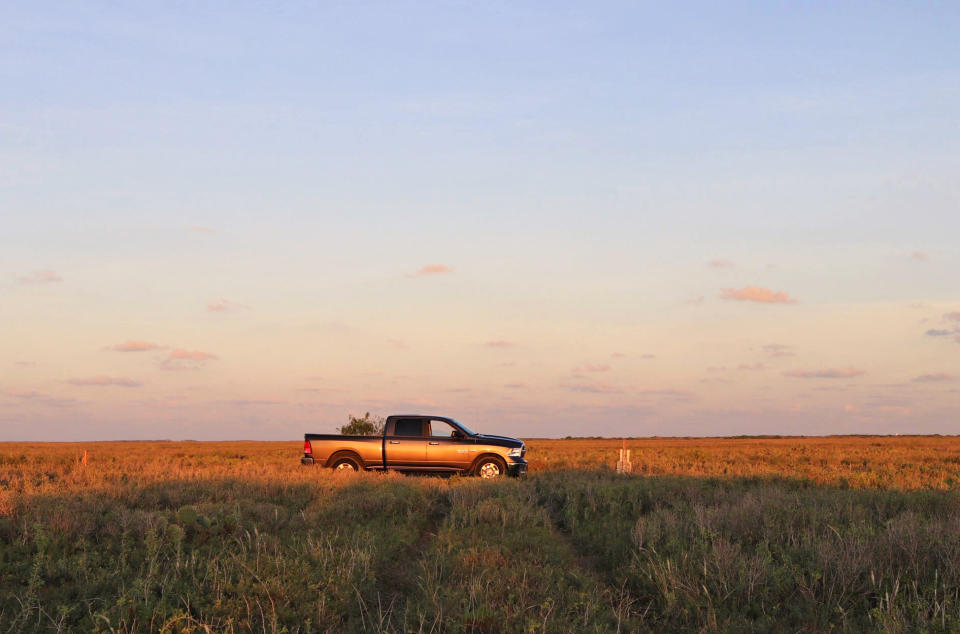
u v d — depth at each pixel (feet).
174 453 141.08
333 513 41.52
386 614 23.31
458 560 29.27
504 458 74.49
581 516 44.34
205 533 34.68
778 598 24.95
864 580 25.98
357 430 112.27
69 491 48.21
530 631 20.15
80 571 26.91
